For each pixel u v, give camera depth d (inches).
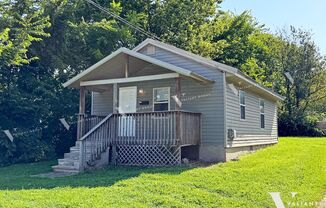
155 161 448.5
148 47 553.3
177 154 436.1
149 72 539.8
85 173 401.4
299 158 470.0
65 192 273.7
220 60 1021.2
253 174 341.1
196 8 928.9
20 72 667.4
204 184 294.8
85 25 686.5
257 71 1024.9
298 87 1114.1
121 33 727.1
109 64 483.8
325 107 1257.4
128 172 383.9
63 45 681.6
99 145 452.1
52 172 437.7
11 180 368.5
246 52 1064.8
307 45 1123.9
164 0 902.4
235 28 1082.1
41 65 693.9
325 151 566.6
